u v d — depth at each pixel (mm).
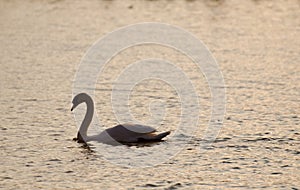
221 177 20031
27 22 46438
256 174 20281
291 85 30453
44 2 54188
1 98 28359
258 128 24500
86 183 19578
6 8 51688
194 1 54469
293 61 35156
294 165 20969
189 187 19297
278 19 47625
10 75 32438
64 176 20109
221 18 47844
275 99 28234
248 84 30750
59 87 30312
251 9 51375
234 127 24703
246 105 27453
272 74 32469
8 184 19406
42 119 25547
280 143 22906
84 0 55156
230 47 38812
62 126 24781
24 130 24219
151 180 19828
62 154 21938
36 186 19297
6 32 43125
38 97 28578
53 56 36625
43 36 41875
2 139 23219
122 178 20000
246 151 22219
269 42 40125
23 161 21250
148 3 53656
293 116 25844
